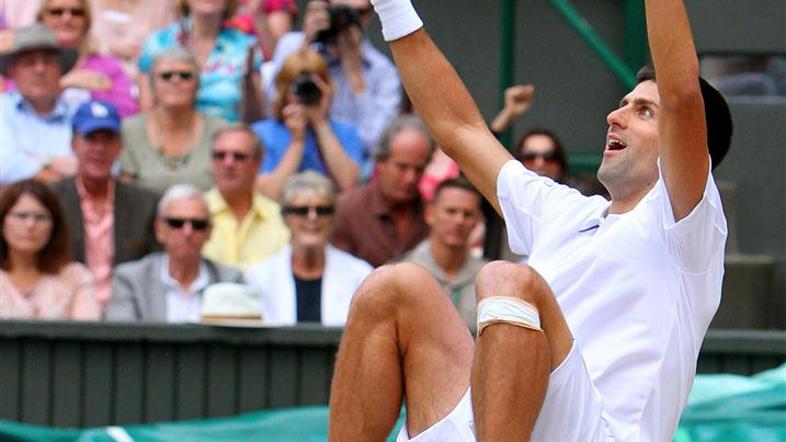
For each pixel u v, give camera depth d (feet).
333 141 78.38
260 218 73.72
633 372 38.78
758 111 88.69
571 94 92.22
